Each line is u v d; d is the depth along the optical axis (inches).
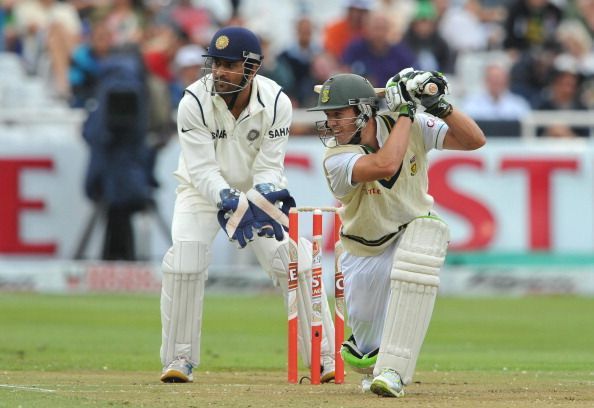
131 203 1996.8
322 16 2728.8
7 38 2487.7
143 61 1999.3
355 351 890.7
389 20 2422.5
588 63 2522.1
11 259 2032.5
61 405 796.0
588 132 2151.8
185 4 2465.6
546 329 1619.1
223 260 2066.9
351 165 822.5
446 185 2038.6
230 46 953.5
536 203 2054.6
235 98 973.8
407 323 837.8
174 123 2012.8
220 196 954.1
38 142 2023.9
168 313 991.6
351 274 879.7
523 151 2049.7
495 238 2054.6
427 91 818.2
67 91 2352.4
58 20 2377.0
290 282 951.6
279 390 903.1
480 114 2207.2
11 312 1755.7
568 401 829.2
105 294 2018.9
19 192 2025.1
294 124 2084.2
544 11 2524.6
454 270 2066.9
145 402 812.6
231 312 1798.7
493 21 2689.5
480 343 1461.6
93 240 2032.5
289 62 2265.0
